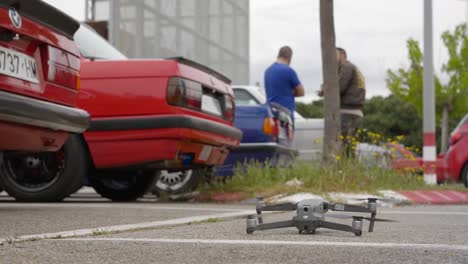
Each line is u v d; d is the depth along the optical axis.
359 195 10.98
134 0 16.42
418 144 66.25
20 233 5.23
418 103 45.00
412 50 45.00
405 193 11.75
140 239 4.67
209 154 10.47
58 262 3.56
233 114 11.34
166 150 9.66
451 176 16.97
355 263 3.59
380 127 67.38
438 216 7.80
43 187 9.63
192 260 3.67
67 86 7.32
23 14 6.60
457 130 17.08
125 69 9.80
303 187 11.19
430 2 17.09
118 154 9.76
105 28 18.42
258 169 11.69
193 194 11.18
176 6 17.17
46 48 6.97
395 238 4.89
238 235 5.01
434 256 3.87
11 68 6.47
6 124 6.39
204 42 17.80
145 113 9.67
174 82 9.66
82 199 12.25
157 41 16.80
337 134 12.31
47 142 7.11
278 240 4.62
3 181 9.70
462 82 43.94
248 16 19.03
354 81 13.81
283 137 13.64
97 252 3.95
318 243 4.42
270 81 13.91
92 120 9.73
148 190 11.33
